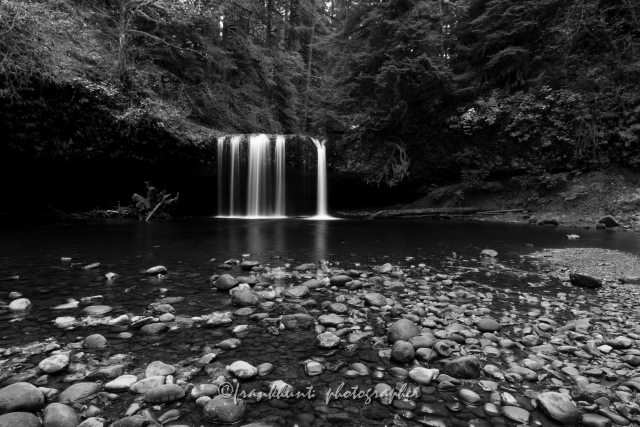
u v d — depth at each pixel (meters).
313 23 24.14
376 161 15.41
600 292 3.84
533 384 1.95
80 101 10.30
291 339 2.47
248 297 3.15
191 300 3.27
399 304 3.27
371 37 14.26
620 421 1.63
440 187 15.44
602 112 11.86
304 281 4.05
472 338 2.55
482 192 14.46
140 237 7.43
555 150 12.78
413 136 15.39
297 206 14.88
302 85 25.81
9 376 1.88
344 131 15.62
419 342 2.36
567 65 12.88
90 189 12.52
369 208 16.55
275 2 22.31
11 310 2.88
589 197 11.89
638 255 5.95
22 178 11.18
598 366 2.17
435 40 13.09
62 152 10.51
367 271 4.62
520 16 12.98
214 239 7.35
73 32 11.95
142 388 1.77
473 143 14.30
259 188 14.03
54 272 4.23
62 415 1.49
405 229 9.81
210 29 16.97
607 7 12.64
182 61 15.98
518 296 3.66
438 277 4.33
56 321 2.64
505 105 13.33
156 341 2.37
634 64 11.77
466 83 14.67
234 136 13.36
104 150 11.12
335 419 1.60
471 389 1.88
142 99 11.88
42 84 9.59
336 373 2.02
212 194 14.15
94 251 5.71
